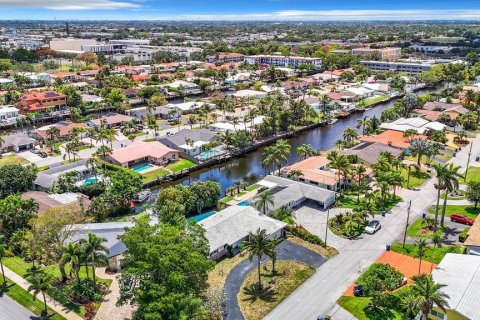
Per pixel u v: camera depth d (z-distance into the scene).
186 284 69.81
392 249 97.88
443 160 156.88
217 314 74.25
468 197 116.69
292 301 81.12
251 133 187.62
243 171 159.00
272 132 193.75
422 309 66.50
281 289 84.62
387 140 172.00
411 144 150.00
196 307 66.50
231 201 125.62
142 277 70.50
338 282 86.38
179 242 73.56
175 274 67.06
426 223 108.00
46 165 155.88
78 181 138.62
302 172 138.00
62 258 80.81
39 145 179.88
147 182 140.38
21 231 96.81
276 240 94.19
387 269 83.12
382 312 76.56
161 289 66.25
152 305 64.38
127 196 120.31
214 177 153.25
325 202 119.75
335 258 95.12
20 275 90.12
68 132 187.50
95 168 142.25
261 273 90.19
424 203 121.44
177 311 65.50
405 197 125.62
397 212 116.25
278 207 114.44
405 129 187.75
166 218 90.94
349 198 127.00
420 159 155.88
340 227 108.69
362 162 148.62
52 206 112.12
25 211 103.19
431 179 139.00
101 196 118.38
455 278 75.94
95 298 82.12
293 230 105.56
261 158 172.12
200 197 118.75
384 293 78.44
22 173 129.12
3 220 101.06
